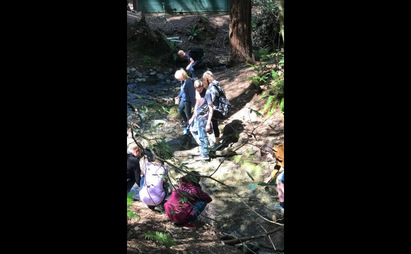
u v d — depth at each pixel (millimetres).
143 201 5461
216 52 13867
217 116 6906
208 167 6707
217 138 7094
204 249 4723
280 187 5281
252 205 5750
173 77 12086
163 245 4625
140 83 11438
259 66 9648
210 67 12883
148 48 12773
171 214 5156
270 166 6520
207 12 16094
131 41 12680
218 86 6902
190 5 16031
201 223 5461
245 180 6352
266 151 4809
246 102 8297
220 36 14695
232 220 5508
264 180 6293
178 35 14469
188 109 7719
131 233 4793
